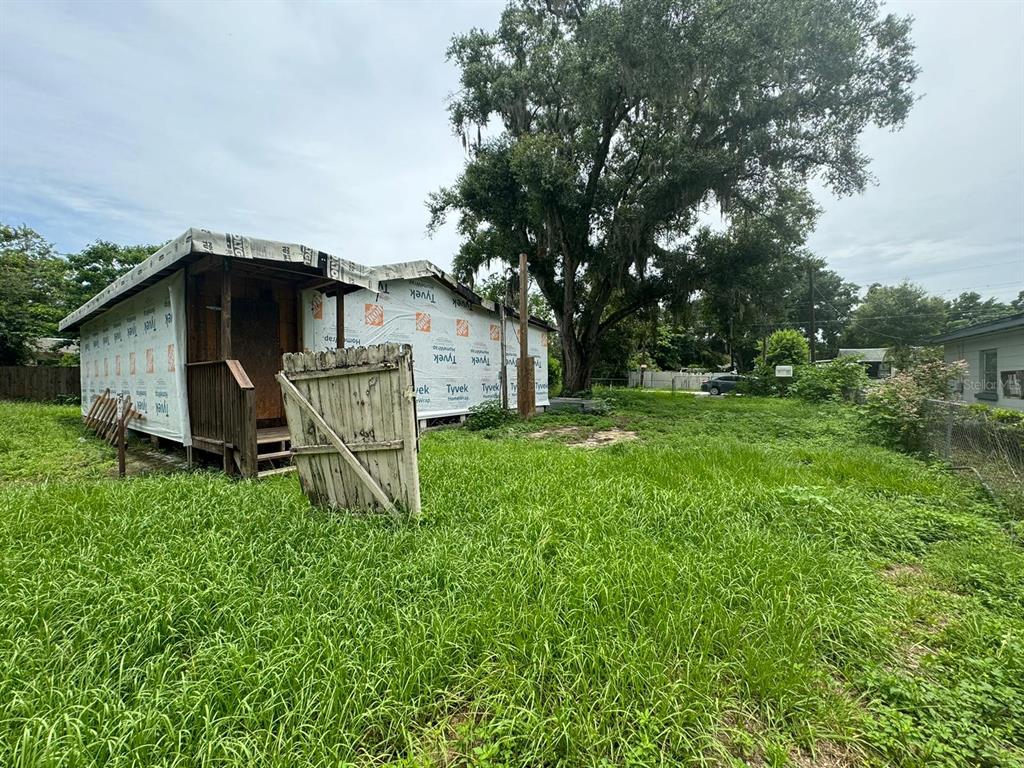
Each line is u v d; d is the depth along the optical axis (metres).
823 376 17.62
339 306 7.05
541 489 4.42
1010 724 1.85
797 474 5.50
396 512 3.65
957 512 4.40
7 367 17.59
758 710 1.87
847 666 2.18
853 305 46.16
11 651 1.93
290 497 4.11
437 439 8.51
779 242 16.86
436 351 10.77
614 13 13.08
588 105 14.48
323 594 2.44
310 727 1.63
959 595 2.93
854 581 2.84
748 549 3.15
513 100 15.81
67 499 3.79
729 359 47.34
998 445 5.71
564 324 19.48
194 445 6.18
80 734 1.51
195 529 3.27
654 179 15.24
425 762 1.55
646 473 5.39
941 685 2.10
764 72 12.38
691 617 2.30
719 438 8.88
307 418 4.04
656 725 1.69
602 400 15.86
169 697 1.75
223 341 5.49
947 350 14.77
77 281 22.16
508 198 16.72
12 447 7.28
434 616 2.22
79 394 16.72
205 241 4.91
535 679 1.89
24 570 2.63
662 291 18.47
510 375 13.60
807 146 14.45
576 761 1.58
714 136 14.91
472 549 3.01
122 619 2.12
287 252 5.59
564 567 2.81
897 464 6.28
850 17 12.81
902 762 1.68
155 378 7.28
